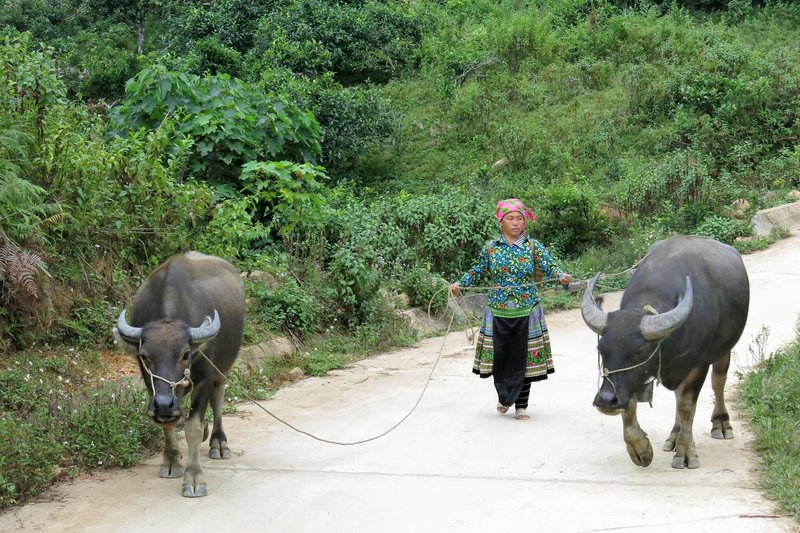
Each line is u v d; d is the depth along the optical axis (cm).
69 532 493
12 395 664
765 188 1744
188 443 553
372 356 966
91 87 2317
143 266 902
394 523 501
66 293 805
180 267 576
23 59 903
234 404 764
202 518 511
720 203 1620
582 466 596
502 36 2438
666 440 644
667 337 556
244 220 1007
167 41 2344
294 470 596
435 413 736
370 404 768
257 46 2169
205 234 962
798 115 1953
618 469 588
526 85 2275
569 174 1841
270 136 1260
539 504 524
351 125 1841
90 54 2458
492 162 1988
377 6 2453
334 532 490
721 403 649
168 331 510
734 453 611
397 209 1261
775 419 656
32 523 506
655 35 2386
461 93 2244
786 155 1844
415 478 577
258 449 646
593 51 2431
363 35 2327
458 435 673
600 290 1282
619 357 543
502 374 709
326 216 1098
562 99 2238
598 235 1536
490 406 754
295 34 2198
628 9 2691
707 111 2034
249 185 1103
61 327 782
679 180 1670
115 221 873
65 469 586
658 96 2109
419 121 2177
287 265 1034
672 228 1534
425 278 1121
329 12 2314
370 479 576
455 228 1235
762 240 1470
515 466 599
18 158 820
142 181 897
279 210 1114
